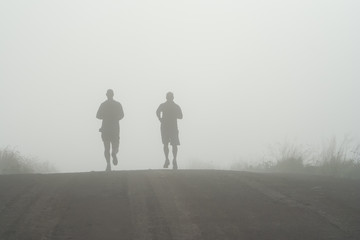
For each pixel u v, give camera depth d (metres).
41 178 17.23
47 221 12.71
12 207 13.74
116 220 12.77
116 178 17.27
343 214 13.16
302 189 15.58
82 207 13.73
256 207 13.73
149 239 11.61
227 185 16.12
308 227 12.27
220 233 11.91
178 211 13.41
